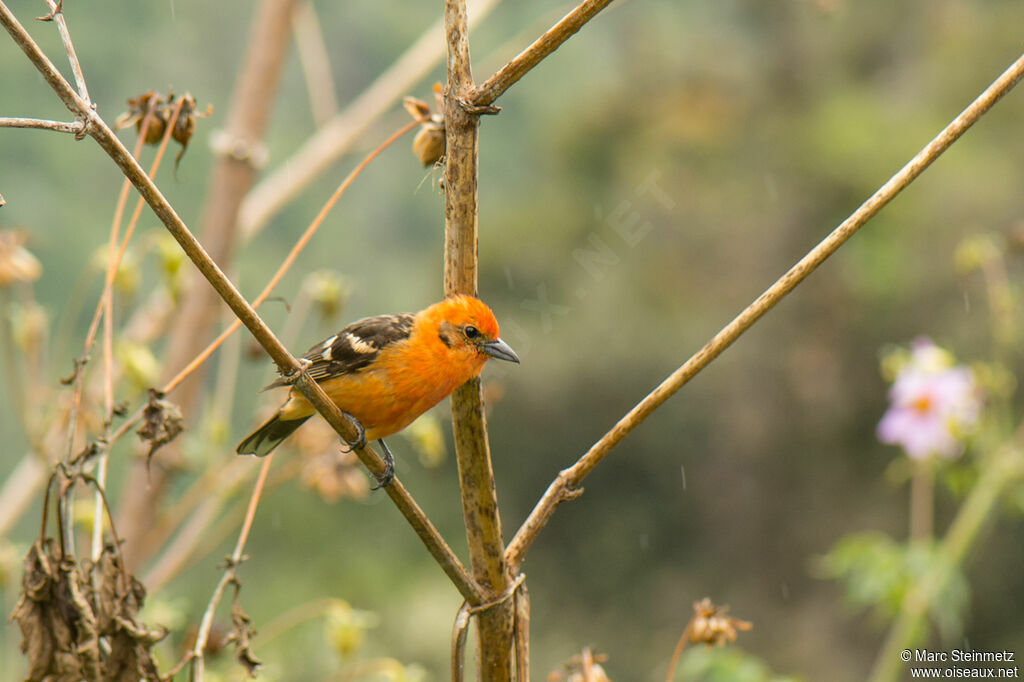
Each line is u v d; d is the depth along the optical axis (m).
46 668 3.88
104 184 19.89
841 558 6.94
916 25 19.34
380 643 17.77
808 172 18.25
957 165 17.86
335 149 8.28
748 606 17.91
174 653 5.96
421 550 19.16
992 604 15.43
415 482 18.98
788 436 18.00
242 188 7.70
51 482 3.96
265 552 19.30
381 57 22.94
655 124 18.97
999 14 19.06
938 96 18.72
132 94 20.19
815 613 17.41
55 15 3.07
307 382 3.52
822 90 19.36
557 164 19.38
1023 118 18.16
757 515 18.11
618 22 21.12
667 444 18.45
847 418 17.67
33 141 19.38
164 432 4.10
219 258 7.64
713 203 18.30
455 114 3.59
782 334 18.09
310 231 4.31
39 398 5.84
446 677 17.48
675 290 18.22
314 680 13.18
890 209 17.89
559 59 22.97
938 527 16.56
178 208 19.70
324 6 22.78
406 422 4.98
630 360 18.06
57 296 18.53
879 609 7.93
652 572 18.66
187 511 6.28
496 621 3.70
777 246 18.17
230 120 7.92
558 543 18.98
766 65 19.39
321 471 5.79
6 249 5.84
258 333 3.39
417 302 20.33
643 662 18.17
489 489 3.66
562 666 4.06
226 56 20.95
